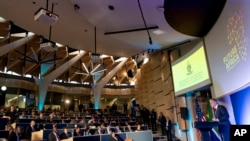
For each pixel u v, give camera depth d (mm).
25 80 20984
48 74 19922
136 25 8117
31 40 16250
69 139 6840
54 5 8297
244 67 5180
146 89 17547
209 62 7680
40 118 10930
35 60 18922
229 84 6168
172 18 7305
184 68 9320
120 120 14789
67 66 19984
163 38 9203
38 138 7738
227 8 6016
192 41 9773
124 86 28500
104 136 7867
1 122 8367
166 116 12625
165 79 12727
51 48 9094
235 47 5641
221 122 5250
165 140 10984
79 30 10492
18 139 6914
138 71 20188
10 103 20922
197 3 6348
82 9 7336
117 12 7332
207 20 7289
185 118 9852
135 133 9117
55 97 25031
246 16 4891
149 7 6867
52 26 10094
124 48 12914
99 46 12578
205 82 7789
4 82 19328
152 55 14648
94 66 23250
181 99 10656
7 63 18594
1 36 14789
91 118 12906
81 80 26109
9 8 8797
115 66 24375
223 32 6449
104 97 28688
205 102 9578
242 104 5996
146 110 14336
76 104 26750
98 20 7902
